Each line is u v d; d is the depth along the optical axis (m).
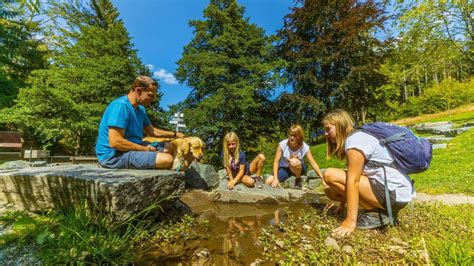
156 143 3.23
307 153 4.61
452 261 1.58
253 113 15.23
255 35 15.05
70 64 14.19
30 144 16.80
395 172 2.21
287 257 1.82
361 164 2.19
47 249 1.59
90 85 13.10
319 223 2.59
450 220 2.48
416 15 10.57
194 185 4.37
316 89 15.58
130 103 2.88
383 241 2.04
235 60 14.14
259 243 2.10
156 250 1.93
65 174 2.13
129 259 1.74
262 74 14.34
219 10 14.86
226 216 3.08
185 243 2.09
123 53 15.36
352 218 2.20
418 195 3.96
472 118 13.27
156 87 3.03
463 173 4.96
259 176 4.89
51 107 12.41
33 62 18.20
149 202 2.23
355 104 15.78
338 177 2.55
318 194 4.77
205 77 14.16
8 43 16.64
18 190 2.21
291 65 15.77
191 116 13.84
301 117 15.58
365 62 14.66
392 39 14.20
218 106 13.52
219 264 1.71
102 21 18.00
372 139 2.23
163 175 2.41
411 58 11.99
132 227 2.11
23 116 12.48
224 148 4.38
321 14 15.13
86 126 12.97
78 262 1.53
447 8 10.09
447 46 11.21
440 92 22.02
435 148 8.12
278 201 3.94
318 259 1.76
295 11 15.70
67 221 1.86
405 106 24.33
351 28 14.10
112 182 1.91
